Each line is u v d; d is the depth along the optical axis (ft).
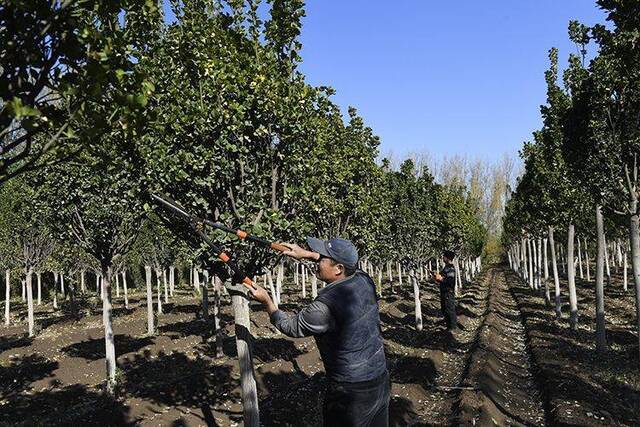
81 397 39.17
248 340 21.67
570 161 38.47
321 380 38.19
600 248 45.80
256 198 20.88
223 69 20.85
